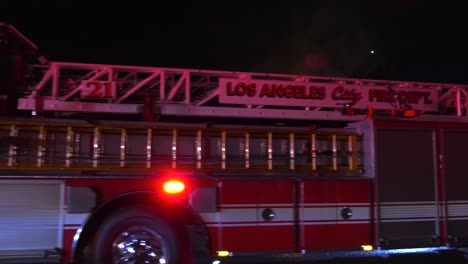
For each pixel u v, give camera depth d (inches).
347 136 196.9
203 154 185.3
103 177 160.6
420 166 194.1
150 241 160.2
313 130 195.0
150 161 180.9
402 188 190.4
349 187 181.9
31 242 154.3
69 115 239.3
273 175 185.6
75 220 156.6
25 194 155.3
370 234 183.0
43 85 245.1
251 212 169.9
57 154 174.2
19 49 213.6
